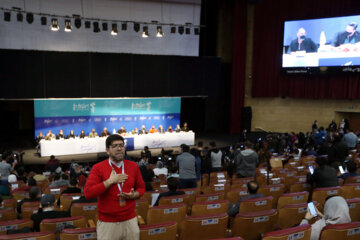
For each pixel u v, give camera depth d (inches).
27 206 201.5
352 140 508.1
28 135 871.1
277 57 874.8
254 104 936.9
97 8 734.5
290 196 175.9
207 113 987.3
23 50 650.2
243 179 273.4
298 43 823.1
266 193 223.5
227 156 523.5
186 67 794.8
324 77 823.1
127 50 771.4
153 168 447.2
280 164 422.9
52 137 666.8
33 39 691.4
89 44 737.0
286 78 871.7
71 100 730.2
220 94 965.8
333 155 374.0
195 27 827.4
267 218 140.4
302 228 109.5
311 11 810.8
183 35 820.6
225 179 327.0
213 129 992.2
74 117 738.2
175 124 834.2
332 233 111.7
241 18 893.2
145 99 795.4
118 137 104.7
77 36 724.7
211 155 402.3
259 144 602.2
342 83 803.4
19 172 403.2
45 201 173.2
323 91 828.6
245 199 166.7
